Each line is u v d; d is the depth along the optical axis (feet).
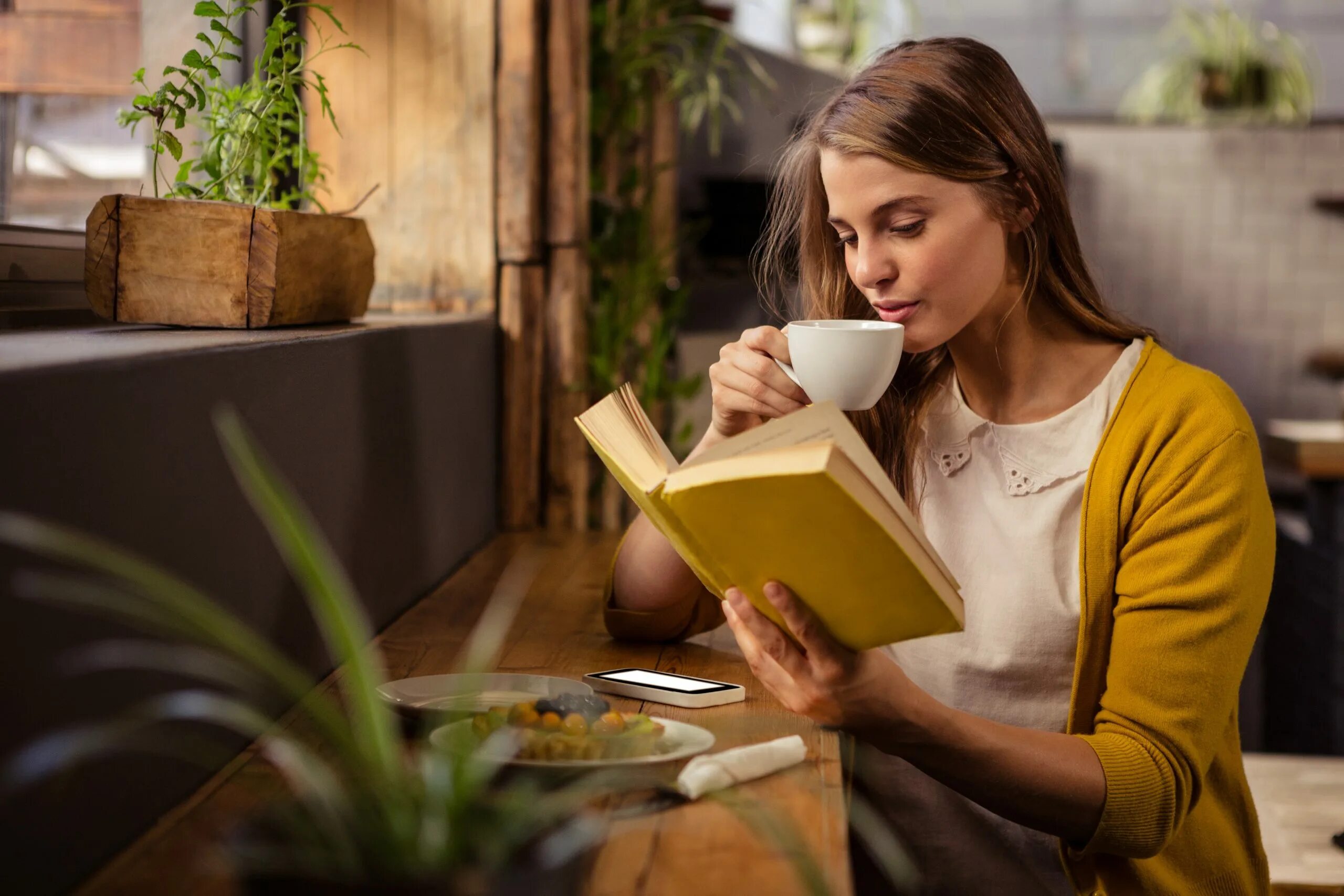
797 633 2.87
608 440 3.41
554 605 5.26
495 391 6.96
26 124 5.21
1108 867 3.87
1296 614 12.07
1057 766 3.46
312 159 5.31
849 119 3.80
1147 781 3.50
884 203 3.76
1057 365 4.26
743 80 11.18
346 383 4.21
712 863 2.48
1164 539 3.79
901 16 16.89
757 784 2.96
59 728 2.40
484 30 6.70
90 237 4.13
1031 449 4.21
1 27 5.08
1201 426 3.86
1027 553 4.17
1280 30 18.58
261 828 1.89
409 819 1.88
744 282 11.19
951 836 4.35
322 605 1.98
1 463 2.21
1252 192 15.07
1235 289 15.20
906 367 4.46
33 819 2.30
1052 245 4.16
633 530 4.67
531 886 1.83
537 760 2.80
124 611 2.41
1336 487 11.19
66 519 2.42
